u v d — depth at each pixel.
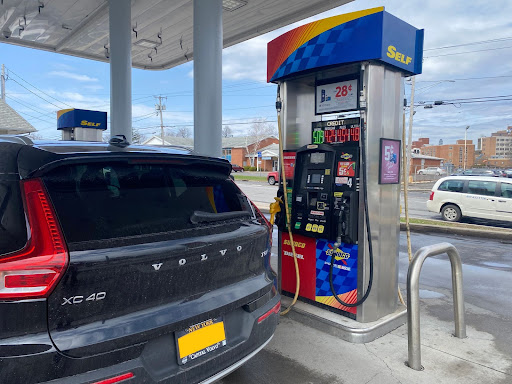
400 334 3.69
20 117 20.00
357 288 3.64
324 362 3.19
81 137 10.64
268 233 2.69
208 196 2.51
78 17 9.66
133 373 1.77
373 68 3.44
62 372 1.61
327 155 3.78
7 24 10.05
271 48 4.18
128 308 1.82
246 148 66.12
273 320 2.58
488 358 3.29
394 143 3.72
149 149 2.44
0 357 1.52
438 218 12.64
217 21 6.31
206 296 2.13
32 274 1.59
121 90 8.41
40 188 1.77
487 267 6.41
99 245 1.78
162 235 2.01
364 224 3.54
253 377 2.97
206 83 6.33
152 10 9.05
